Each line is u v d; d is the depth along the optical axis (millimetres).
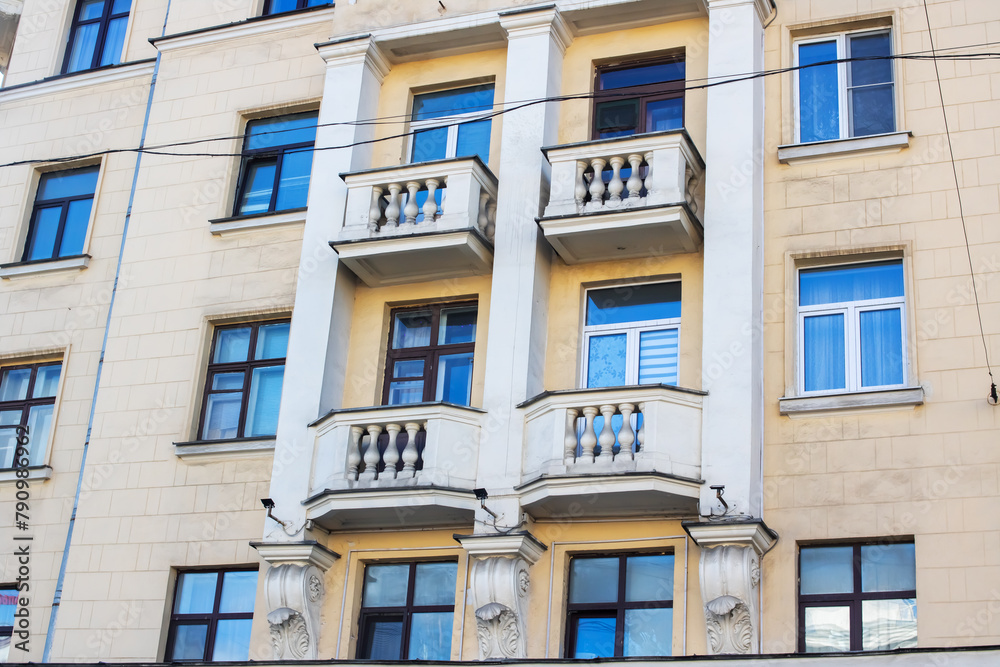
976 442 15547
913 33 17922
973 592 14883
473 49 20172
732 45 18250
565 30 19578
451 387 18453
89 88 22766
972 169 16922
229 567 18172
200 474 18734
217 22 22172
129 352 19969
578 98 18875
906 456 15750
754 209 17312
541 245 18125
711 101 18016
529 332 17547
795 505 15922
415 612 17172
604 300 18172
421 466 17328
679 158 17500
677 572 16062
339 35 20406
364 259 18594
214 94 21500
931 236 16750
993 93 17219
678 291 17875
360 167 19656
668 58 19312
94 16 23688
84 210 21984
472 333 18703
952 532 15227
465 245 18062
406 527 17438
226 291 19891
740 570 15375
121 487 19031
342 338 18719
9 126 22938
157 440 19188
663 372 17500
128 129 22141
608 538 16547
